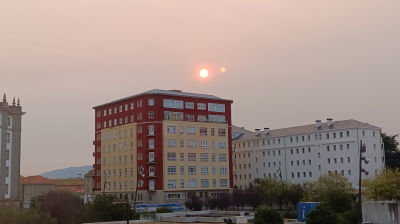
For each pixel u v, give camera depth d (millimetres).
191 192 116125
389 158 129500
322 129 124562
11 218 58688
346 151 117562
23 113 90312
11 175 86375
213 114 124562
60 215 86000
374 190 77375
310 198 89500
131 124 119875
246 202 111812
